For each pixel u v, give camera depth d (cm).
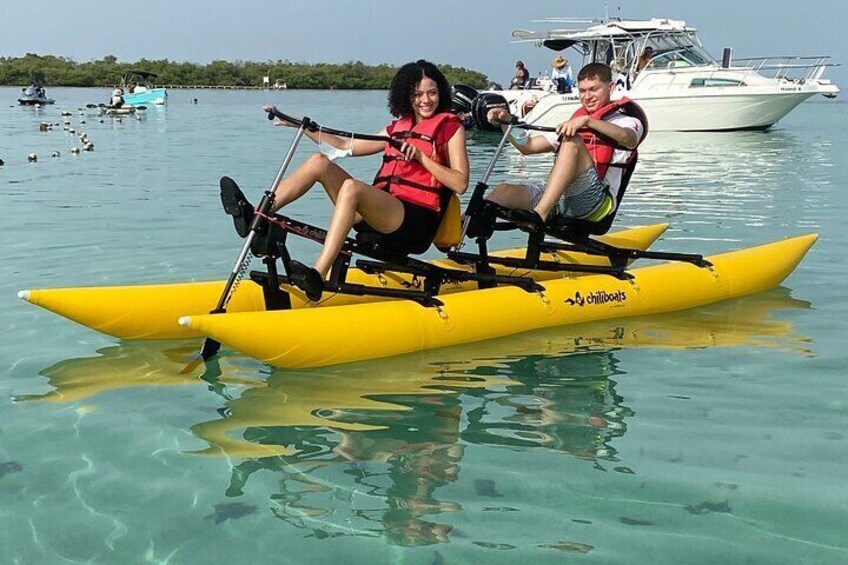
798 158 1402
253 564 250
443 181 443
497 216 502
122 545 259
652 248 705
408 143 439
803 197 981
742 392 389
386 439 338
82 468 309
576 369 422
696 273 544
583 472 308
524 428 350
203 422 353
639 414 364
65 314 434
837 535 265
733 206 923
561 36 2002
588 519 275
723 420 356
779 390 391
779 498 288
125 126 2242
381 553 255
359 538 263
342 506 283
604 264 612
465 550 257
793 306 538
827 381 402
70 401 374
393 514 278
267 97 4647
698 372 417
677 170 1256
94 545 259
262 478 303
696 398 382
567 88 1916
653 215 870
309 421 355
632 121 529
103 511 279
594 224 539
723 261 562
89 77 6200
